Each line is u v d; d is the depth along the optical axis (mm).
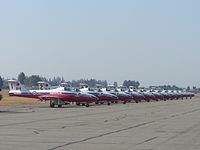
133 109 61812
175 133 26609
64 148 19453
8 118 40469
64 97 70438
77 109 61844
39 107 69188
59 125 32438
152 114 48344
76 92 71875
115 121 36906
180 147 19844
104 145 20594
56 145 20531
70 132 27062
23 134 25734
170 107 70000
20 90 76688
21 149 19094
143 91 119875
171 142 21828
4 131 27578
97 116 44031
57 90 71438
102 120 38062
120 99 94375
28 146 20156
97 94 83750
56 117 42219
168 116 44594
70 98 70875
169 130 28594
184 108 66000
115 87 109625
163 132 27250
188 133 26625
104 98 84250
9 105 75938
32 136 24625
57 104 70938
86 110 58406
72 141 22234
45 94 72312
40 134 25750
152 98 118438
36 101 97438
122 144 21016
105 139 23188
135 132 27172
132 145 20594
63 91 70938
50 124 33406
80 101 72188
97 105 81750
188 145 20578
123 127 30906
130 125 32719
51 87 77250
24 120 37812
